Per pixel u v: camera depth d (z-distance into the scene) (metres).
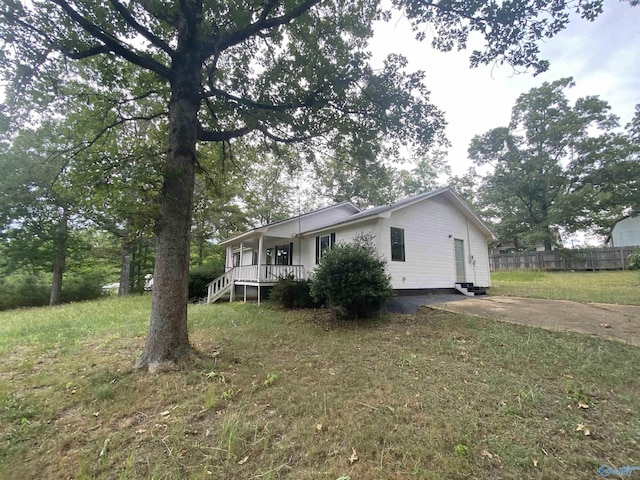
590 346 4.71
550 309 7.51
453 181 29.02
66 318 9.13
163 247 4.59
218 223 21.62
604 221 24.17
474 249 13.55
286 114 6.10
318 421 2.85
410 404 3.14
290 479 2.10
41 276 18.12
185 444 2.53
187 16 4.35
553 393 3.34
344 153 7.46
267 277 12.69
